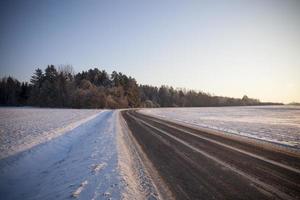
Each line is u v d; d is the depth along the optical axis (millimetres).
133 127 16844
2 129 14047
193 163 6793
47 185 5242
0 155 7473
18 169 6496
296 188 4770
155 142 10477
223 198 4305
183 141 10773
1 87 89438
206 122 22234
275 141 10758
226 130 15383
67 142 10891
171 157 7551
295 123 21391
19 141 9922
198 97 143500
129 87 94438
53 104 70812
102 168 6016
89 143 10094
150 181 5223
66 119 22578
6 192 4973
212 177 5500
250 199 4262
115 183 4926
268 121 23984
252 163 6758
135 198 4266
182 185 4973
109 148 8664
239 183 5078
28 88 89562
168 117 30234
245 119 27188
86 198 4207
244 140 11109
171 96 133625
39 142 10008
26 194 4820
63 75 76250
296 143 10219
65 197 4328
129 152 8258
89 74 101375
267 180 5254
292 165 6504
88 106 67500
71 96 69500
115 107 73562
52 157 8148
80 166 6438
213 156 7691
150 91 132875
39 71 85812
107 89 82500
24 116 26781
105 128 15742
